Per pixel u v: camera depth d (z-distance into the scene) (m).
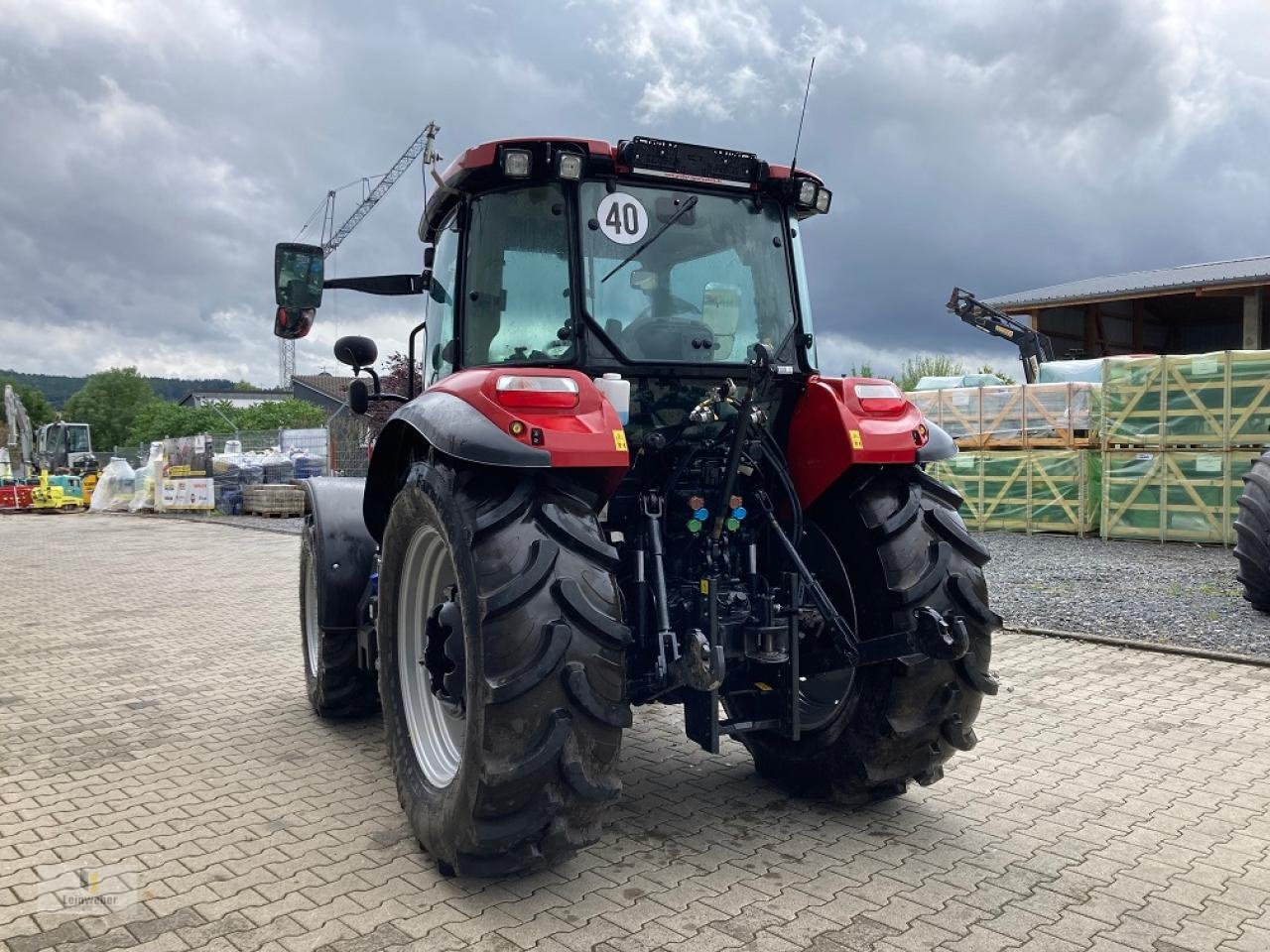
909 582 3.39
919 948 2.70
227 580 11.31
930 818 3.65
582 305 3.43
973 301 18.55
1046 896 3.00
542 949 2.71
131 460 40.75
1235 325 25.53
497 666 2.80
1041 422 12.83
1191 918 2.86
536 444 2.91
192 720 5.28
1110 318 25.55
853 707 3.54
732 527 3.52
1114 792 3.89
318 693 5.09
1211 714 4.90
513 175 3.40
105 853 3.46
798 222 3.96
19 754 4.70
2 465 31.56
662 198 3.61
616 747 2.91
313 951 2.73
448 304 3.84
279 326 4.12
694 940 2.75
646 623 3.43
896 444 3.53
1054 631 6.73
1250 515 7.17
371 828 3.67
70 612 9.07
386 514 4.17
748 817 3.69
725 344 3.69
